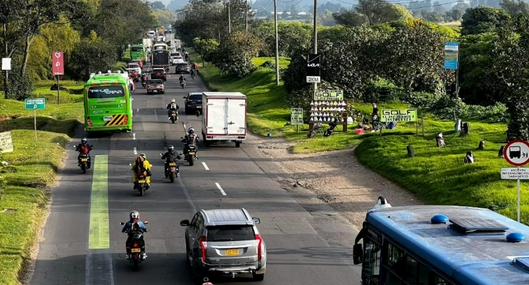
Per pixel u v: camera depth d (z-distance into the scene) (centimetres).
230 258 2225
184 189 3903
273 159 4947
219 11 19450
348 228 3056
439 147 4603
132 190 3869
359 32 8525
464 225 1441
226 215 2344
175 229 3023
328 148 5238
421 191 3644
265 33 15362
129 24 19900
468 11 13350
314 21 6091
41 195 3569
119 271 2436
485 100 8069
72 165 4666
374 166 4369
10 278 2184
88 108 5828
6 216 2978
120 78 5972
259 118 7244
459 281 1194
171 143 5616
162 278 2356
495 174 3553
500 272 1174
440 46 7781
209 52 14162
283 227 3069
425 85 8069
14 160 4522
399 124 6181
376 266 1652
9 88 9156
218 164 4731
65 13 9962
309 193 3809
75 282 2305
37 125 6450
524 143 2362
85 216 3253
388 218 1617
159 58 14900
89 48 13350
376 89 7775
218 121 5394
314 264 2511
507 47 5981
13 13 9019
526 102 4678
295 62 8431
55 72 8719
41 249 2700
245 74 11569
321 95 5934
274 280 2323
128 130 6072
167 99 9281
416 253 1380
